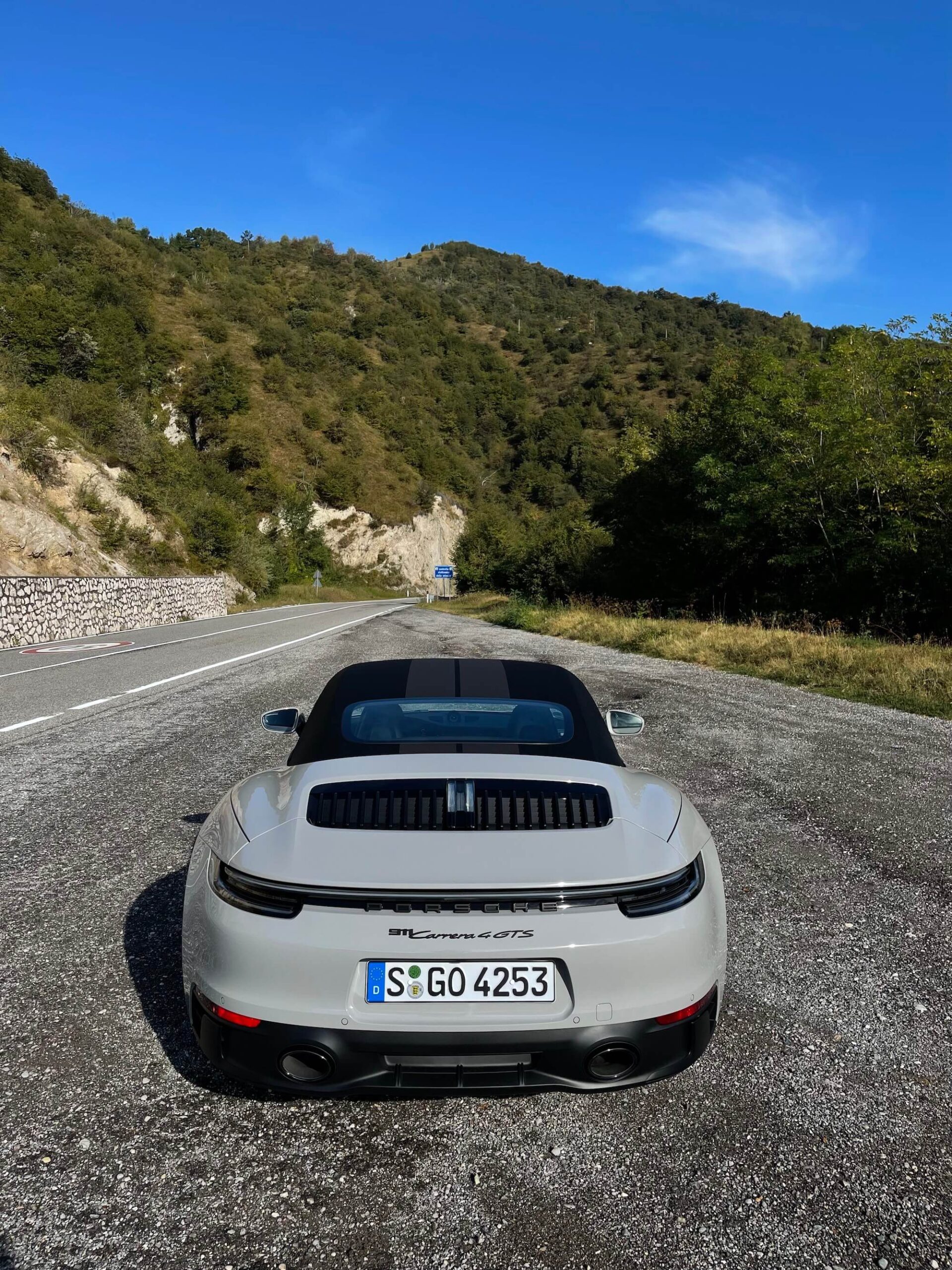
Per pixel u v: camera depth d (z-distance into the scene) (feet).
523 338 602.44
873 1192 6.68
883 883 13.69
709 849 8.64
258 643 62.69
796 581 80.28
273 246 593.01
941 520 60.64
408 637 69.00
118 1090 8.06
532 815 7.80
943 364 60.64
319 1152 7.22
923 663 38.32
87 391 140.87
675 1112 7.83
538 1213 6.48
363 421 353.72
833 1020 9.47
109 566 104.22
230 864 7.48
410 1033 6.76
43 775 20.72
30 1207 6.45
